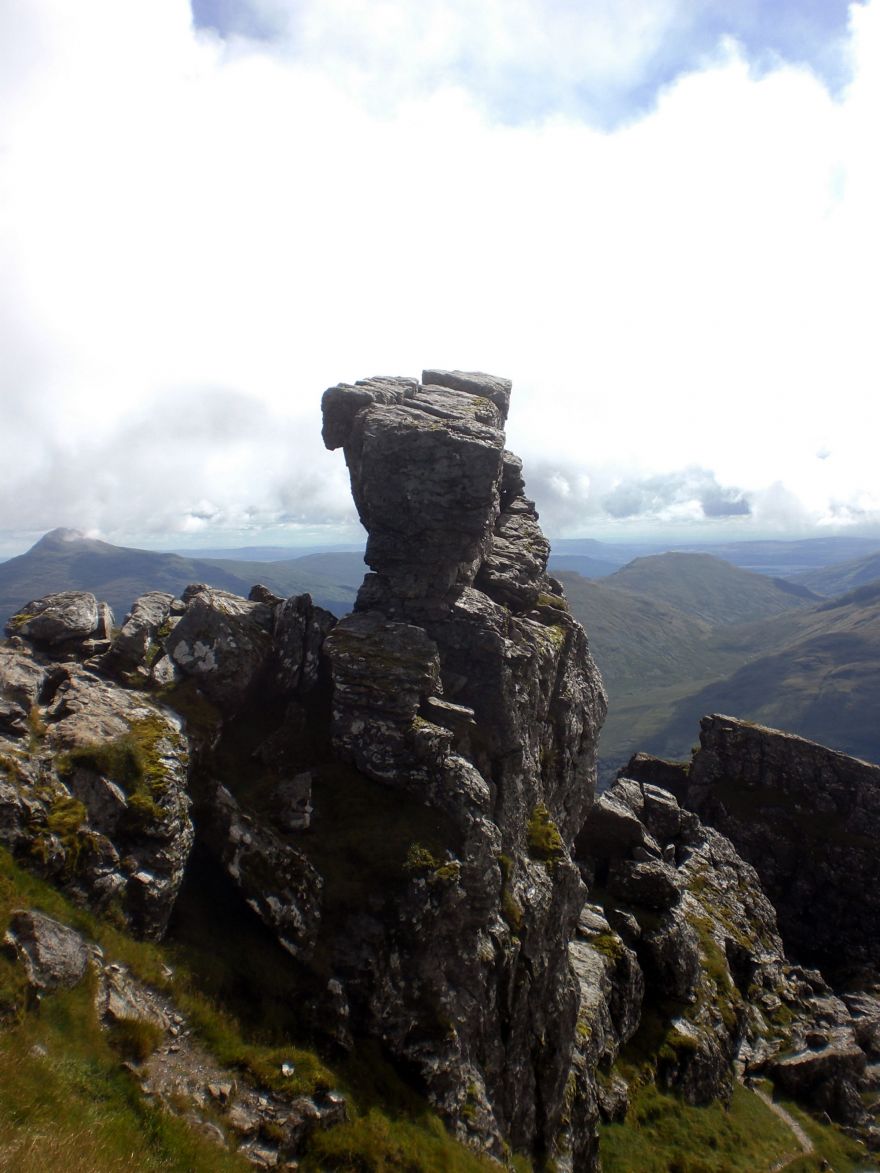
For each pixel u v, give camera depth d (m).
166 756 31.03
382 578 45.28
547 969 41.50
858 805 109.94
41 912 23.34
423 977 32.81
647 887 69.81
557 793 52.62
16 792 25.36
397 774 37.16
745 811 113.75
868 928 102.25
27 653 35.22
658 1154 50.97
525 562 53.97
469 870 35.59
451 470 43.91
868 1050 75.56
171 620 42.12
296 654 41.91
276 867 31.78
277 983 29.17
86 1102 19.95
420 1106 29.88
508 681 43.41
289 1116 24.77
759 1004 77.25
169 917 28.23
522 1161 35.69
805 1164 55.66
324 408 51.81
